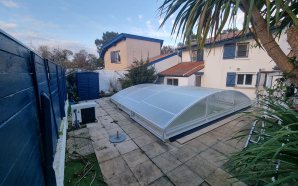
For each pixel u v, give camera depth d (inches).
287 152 46.1
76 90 376.2
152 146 145.1
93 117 208.7
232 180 99.5
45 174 67.1
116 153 133.2
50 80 112.2
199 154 130.9
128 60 497.7
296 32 53.5
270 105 65.6
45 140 66.0
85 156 129.2
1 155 32.2
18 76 47.3
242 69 340.5
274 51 59.7
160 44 578.6
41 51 523.5
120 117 235.1
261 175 42.3
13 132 39.3
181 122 161.2
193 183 97.7
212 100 201.9
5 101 35.8
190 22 71.6
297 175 34.1
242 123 206.2
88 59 996.6
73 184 98.5
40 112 69.3
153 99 218.1
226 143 150.0
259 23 61.4
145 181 99.9
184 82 381.1
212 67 390.6
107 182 99.2
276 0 44.0
